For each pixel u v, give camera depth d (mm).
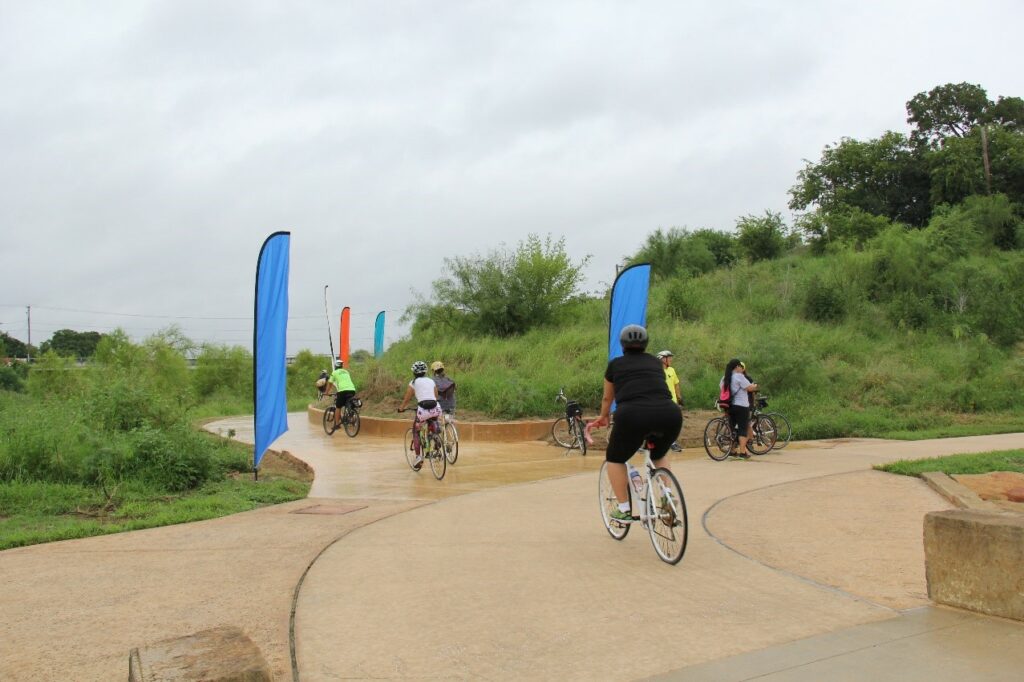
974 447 14172
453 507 8562
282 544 6898
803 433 16578
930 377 22266
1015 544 4270
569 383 18625
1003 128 54000
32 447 10180
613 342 14492
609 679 3676
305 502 9344
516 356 23547
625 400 5973
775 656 3869
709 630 4289
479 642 4230
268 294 11336
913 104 56750
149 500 9516
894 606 4633
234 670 2969
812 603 4719
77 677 3916
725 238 47688
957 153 49250
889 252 34531
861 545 6266
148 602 5180
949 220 40500
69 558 6520
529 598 5000
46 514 8672
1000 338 28359
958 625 4246
